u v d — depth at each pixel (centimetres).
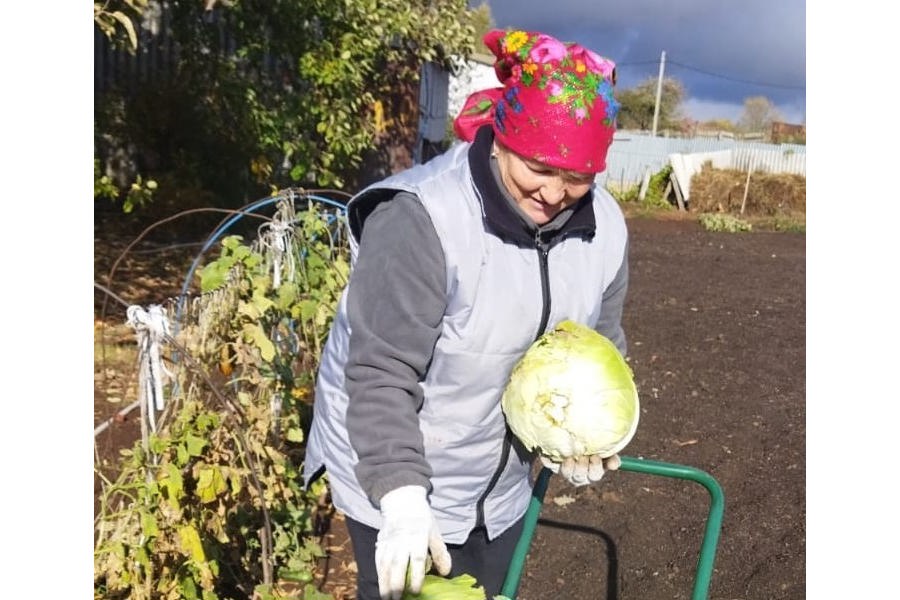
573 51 188
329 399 224
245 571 345
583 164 185
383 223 197
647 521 440
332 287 433
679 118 4669
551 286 207
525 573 393
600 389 201
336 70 875
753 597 377
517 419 206
